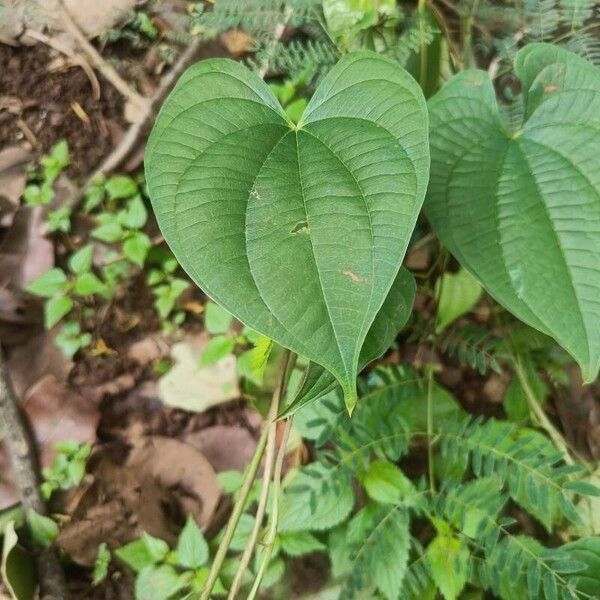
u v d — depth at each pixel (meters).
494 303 0.39
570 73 0.28
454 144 0.28
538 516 0.36
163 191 0.23
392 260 0.22
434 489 0.37
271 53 0.37
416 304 0.41
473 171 0.28
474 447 0.35
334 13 0.35
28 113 0.44
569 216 0.26
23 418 0.39
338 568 0.36
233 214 0.22
